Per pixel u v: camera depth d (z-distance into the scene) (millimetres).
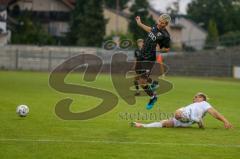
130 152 27125
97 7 197750
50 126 35500
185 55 162875
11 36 184500
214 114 35500
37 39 184125
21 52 164875
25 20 187875
